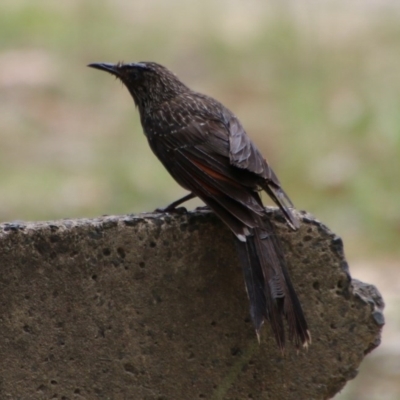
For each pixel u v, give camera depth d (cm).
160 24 3881
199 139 1015
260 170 962
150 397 1011
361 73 3078
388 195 2336
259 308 929
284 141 2656
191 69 3428
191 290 998
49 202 2355
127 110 3056
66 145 2739
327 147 2588
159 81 1093
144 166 2536
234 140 997
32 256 976
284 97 2997
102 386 1004
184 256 995
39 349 990
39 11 3947
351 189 2381
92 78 3328
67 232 977
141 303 997
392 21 3653
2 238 968
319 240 1001
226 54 3488
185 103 1060
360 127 2642
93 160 2616
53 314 987
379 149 2539
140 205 2333
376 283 1955
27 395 995
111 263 988
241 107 3014
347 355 1018
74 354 995
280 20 3550
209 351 1009
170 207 1021
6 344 985
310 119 2719
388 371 1587
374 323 1014
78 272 984
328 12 3709
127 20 3994
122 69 1116
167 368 1008
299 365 1017
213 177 987
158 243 991
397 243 2175
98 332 995
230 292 1001
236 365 1011
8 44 3647
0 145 2728
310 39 3422
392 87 2922
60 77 3303
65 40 3694
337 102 2844
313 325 1011
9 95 3117
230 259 997
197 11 4028
